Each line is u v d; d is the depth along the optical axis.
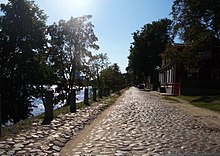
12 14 34.25
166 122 14.65
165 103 29.03
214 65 49.56
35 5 36.12
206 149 8.59
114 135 10.78
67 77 40.09
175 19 36.72
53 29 40.31
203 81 43.19
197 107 24.62
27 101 35.22
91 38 41.16
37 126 11.88
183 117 17.08
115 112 19.72
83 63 41.28
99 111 19.94
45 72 37.44
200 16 34.06
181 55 38.44
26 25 34.56
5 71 34.22
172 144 9.24
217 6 32.62
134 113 19.03
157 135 10.83
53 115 15.34
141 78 109.38
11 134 9.95
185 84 44.19
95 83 48.72
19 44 34.47
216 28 33.62
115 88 66.19
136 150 8.40
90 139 10.07
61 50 40.38
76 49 40.56
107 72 53.81
